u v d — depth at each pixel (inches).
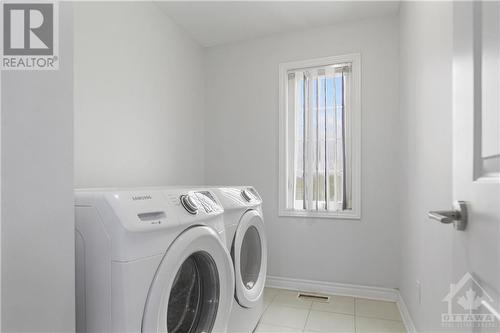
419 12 64.8
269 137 110.1
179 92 103.0
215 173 117.3
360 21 99.7
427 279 57.7
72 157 32.0
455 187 26.6
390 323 79.5
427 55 57.9
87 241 36.4
